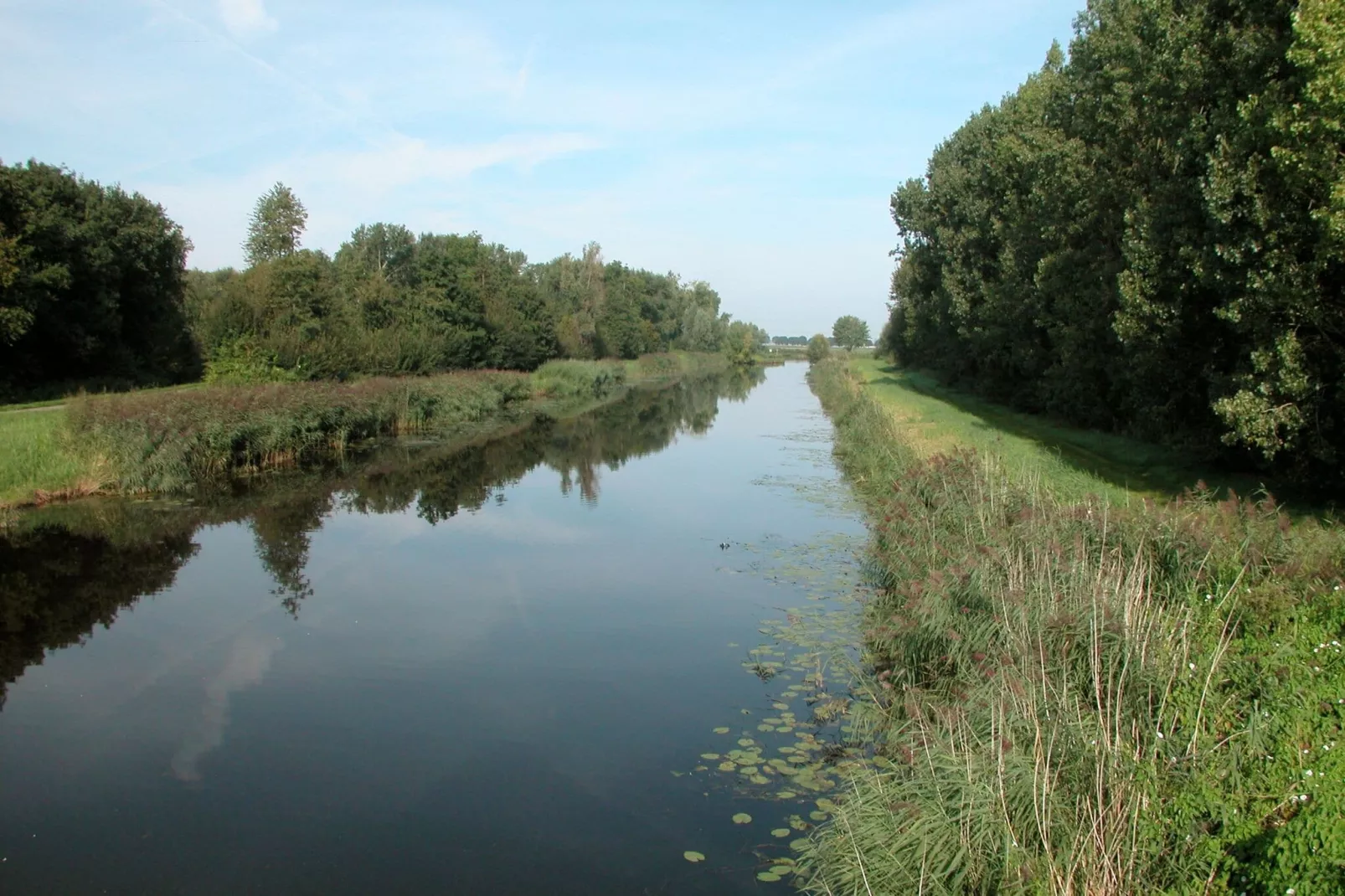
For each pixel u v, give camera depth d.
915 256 47.66
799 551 16.52
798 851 7.01
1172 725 6.52
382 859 7.10
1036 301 26.05
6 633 12.48
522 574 15.43
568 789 8.16
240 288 37.59
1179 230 15.59
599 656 11.48
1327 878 4.61
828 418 42.47
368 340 40.69
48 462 20.78
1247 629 7.68
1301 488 14.38
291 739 9.26
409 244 65.31
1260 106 13.19
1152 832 5.58
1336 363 12.75
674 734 9.23
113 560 16.17
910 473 15.80
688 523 19.28
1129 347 18.06
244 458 25.75
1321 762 5.54
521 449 31.97
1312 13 11.40
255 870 6.96
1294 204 12.45
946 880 5.72
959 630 9.01
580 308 78.81
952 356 42.56
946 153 45.78
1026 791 6.05
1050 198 23.33
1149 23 18.11
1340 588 7.82
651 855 7.07
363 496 22.75
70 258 37.38
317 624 12.86
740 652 11.45
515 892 6.63
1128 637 7.45
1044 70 32.00
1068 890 5.15
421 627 12.69
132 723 9.63
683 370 97.25
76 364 39.59
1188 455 18.14
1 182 33.69
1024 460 18.83
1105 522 10.41
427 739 9.23
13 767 8.69
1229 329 15.66
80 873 6.92
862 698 9.70
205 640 12.20
